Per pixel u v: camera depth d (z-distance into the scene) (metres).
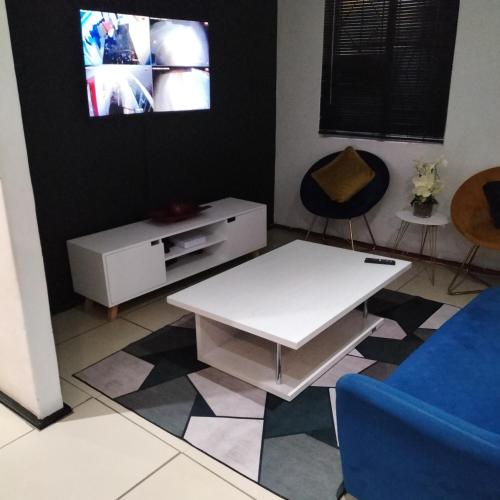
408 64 4.06
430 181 3.71
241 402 2.44
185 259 3.91
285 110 4.82
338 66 4.41
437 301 3.48
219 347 2.84
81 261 3.24
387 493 1.56
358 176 4.16
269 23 4.56
